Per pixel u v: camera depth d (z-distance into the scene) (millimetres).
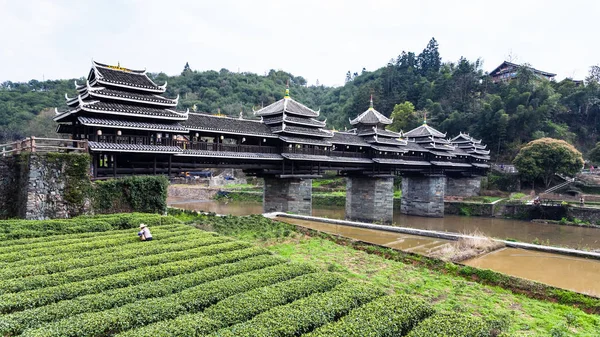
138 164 27234
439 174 53844
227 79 140250
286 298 10422
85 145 22953
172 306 9516
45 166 21094
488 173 71375
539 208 48938
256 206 63938
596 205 47062
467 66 99125
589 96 83938
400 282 14820
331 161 39969
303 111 37969
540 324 11273
